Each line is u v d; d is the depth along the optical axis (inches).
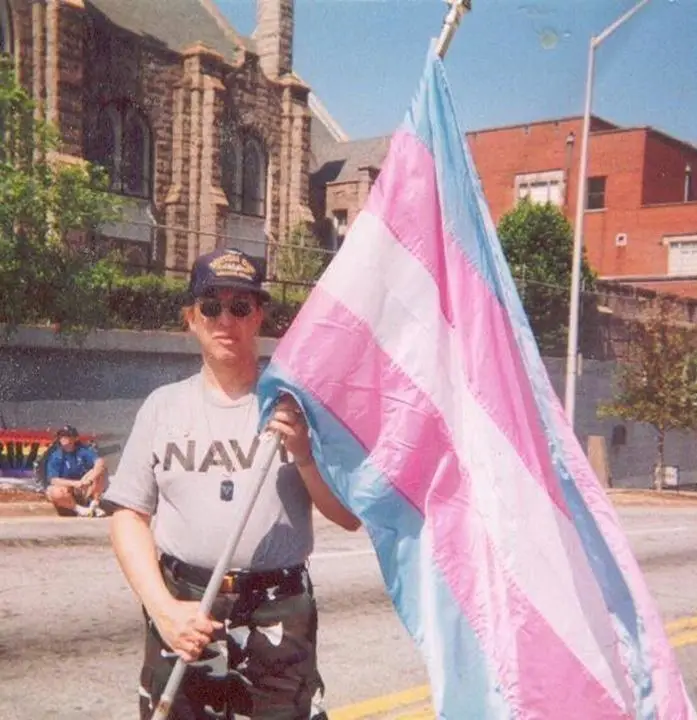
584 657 100.7
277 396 101.9
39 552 335.3
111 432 650.2
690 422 892.6
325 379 102.7
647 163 1497.3
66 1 906.7
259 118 1168.2
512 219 1166.3
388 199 110.8
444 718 97.1
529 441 108.6
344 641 238.8
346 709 188.2
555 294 1005.8
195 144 1074.7
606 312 1050.7
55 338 607.5
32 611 250.5
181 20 1130.0
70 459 436.5
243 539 99.7
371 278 107.4
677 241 1457.9
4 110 553.0
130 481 103.7
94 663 207.5
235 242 1092.5
